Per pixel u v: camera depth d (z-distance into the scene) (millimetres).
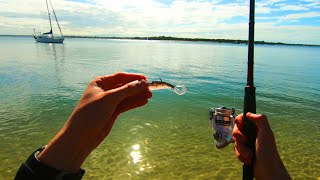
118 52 67938
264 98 17922
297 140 10445
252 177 1561
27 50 67250
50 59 43156
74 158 1042
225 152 9102
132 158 8570
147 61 43094
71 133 1048
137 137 10320
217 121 2189
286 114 14195
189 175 7629
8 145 9367
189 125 11844
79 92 18047
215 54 68125
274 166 1419
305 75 30359
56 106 14508
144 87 1238
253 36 2023
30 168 1003
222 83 22625
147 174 7660
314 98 18156
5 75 25062
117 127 11367
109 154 8820
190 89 19734
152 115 13188
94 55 54875
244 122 1621
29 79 23031
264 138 1491
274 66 40750
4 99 15812
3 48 74938
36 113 13203
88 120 1077
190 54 65875
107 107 1124
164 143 9789
